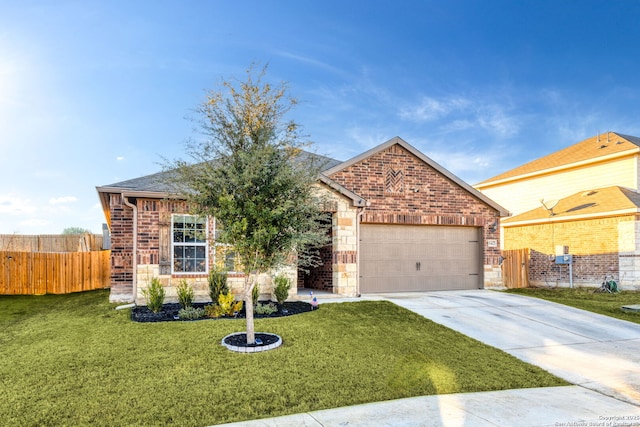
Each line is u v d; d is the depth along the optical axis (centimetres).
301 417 470
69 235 1894
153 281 1000
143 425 443
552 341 848
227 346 708
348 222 1289
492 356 736
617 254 1656
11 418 455
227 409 486
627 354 775
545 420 477
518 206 2506
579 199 2009
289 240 723
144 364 627
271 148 716
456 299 1260
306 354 687
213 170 730
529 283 1797
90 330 817
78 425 441
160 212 1120
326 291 1338
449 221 1473
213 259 1134
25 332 848
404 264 1434
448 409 503
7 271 1491
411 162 1444
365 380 591
